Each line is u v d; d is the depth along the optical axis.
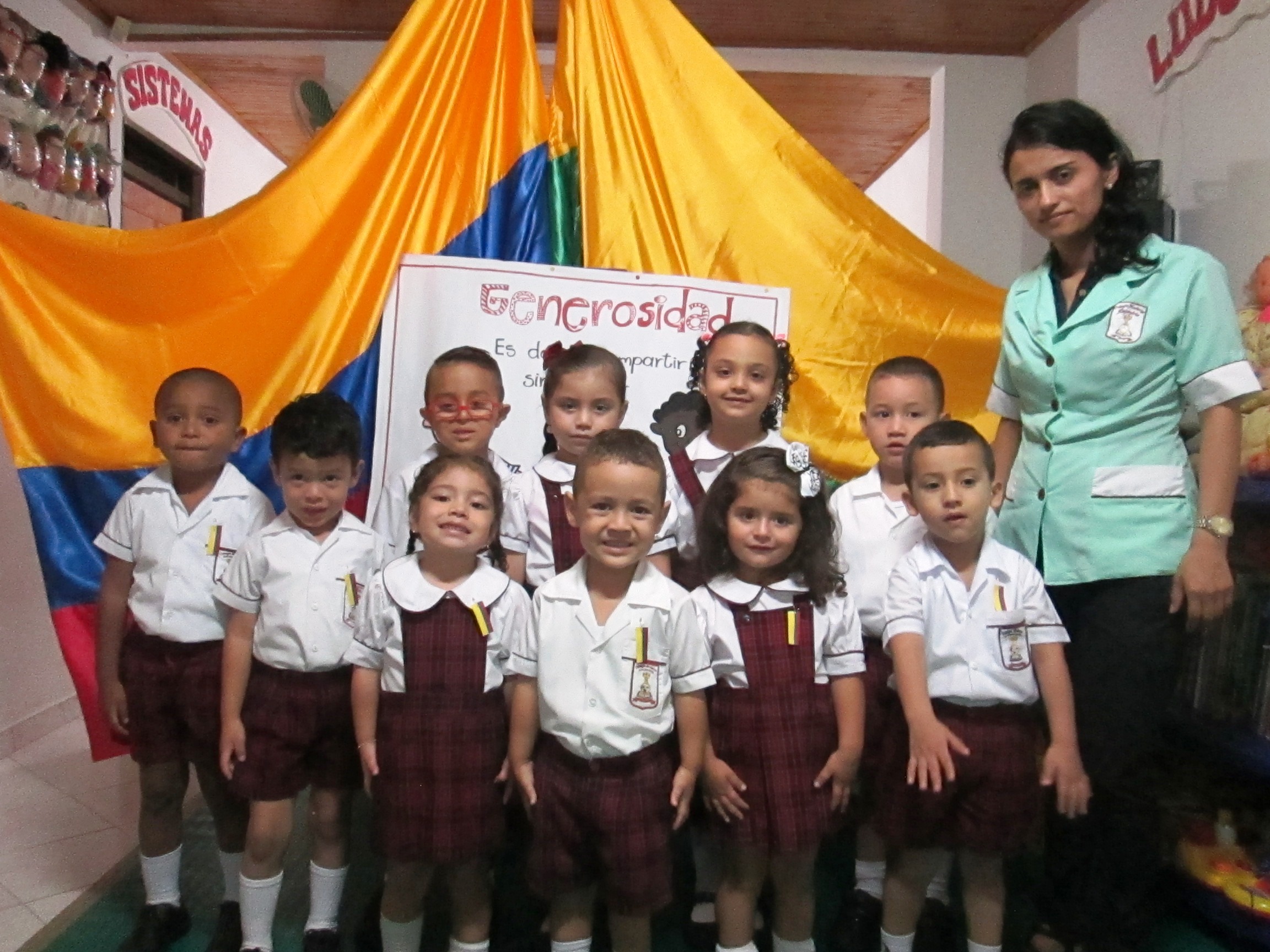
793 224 2.44
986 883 1.72
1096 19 3.06
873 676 1.88
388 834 1.64
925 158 4.84
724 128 2.44
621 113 2.43
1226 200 2.41
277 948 1.85
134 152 3.78
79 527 2.13
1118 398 1.73
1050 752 1.68
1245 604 2.06
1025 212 1.77
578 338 2.29
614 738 1.59
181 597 1.84
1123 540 1.72
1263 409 1.97
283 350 2.29
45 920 1.99
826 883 2.11
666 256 2.41
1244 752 1.97
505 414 2.08
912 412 1.92
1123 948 1.83
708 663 1.67
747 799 1.67
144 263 2.21
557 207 2.42
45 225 2.13
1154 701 1.73
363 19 3.36
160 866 1.88
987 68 3.54
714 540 1.74
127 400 2.20
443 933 1.91
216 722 1.84
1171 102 2.65
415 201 2.37
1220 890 1.91
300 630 1.75
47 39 2.87
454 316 2.27
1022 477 1.86
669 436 2.27
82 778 2.76
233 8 3.29
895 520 1.91
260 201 2.29
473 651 1.66
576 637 1.63
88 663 2.11
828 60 3.55
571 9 2.45
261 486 2.28
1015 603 1.69
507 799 1.78
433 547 1.67
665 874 1.63
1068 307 1.81
